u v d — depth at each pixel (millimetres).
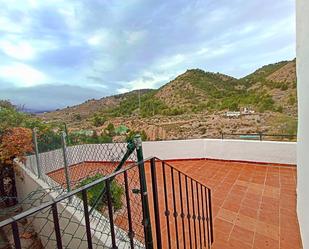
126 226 2617
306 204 2463
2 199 4977
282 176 5676
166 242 2934
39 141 4730
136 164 1475
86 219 1067
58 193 3064
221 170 6465
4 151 5730
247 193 4684
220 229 3342
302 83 2678
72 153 5793
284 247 2867
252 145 6973
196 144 7789
